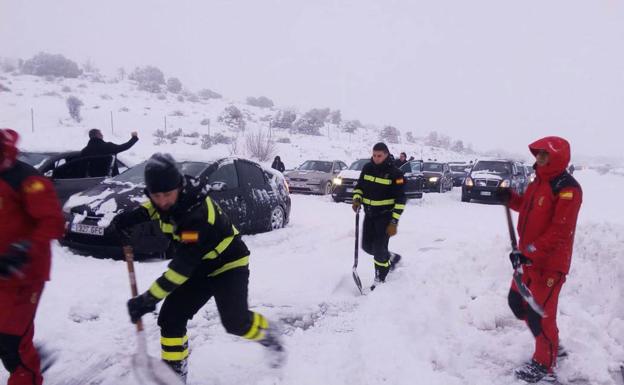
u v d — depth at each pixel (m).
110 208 6.76
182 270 2.75
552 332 3.64
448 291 5.25
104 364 3.86
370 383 3.44
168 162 2.64
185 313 3.12
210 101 61.16
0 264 2.59
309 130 50.84
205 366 3.79
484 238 8.67
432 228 10.67
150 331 4.50
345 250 7.86
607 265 5.36
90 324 4.62
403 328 4.34
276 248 7.97
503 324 4.72
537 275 3.64
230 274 3.14
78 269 6.25
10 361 2.87
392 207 5.69
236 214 8.22
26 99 39.47
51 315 4.73
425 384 3.45
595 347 4.08
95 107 40.38
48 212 2.76
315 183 18.73
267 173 9.38
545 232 3.59
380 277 5.81
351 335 4.43
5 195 2.72
